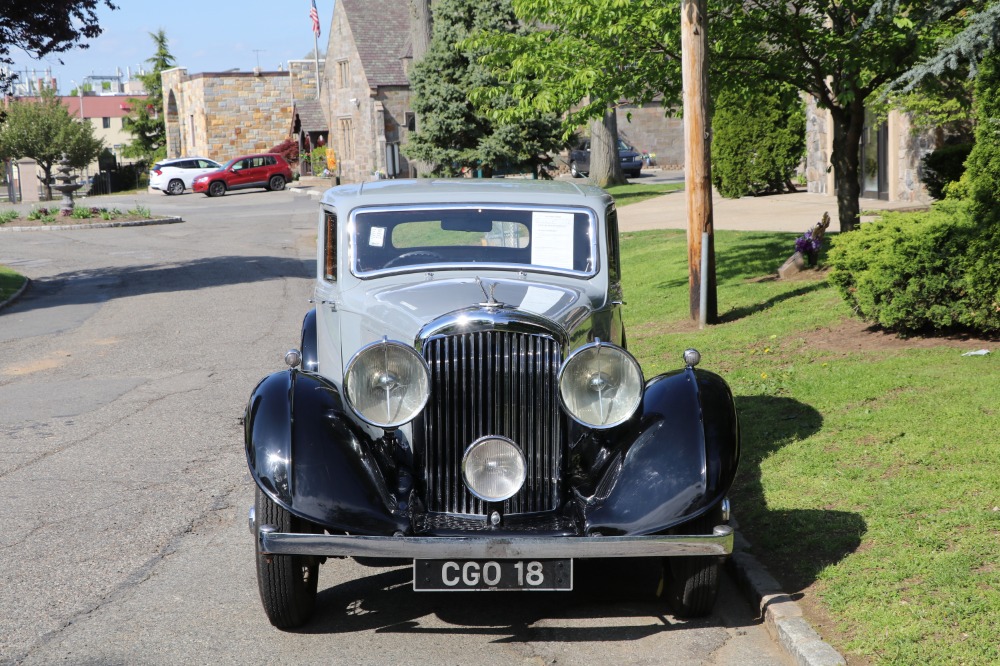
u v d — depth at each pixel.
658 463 4.70
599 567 5.65
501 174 29.16
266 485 4.56
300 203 42.31
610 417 4.68
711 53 12.41
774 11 12.22
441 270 5.76
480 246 5.88
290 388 4.91
